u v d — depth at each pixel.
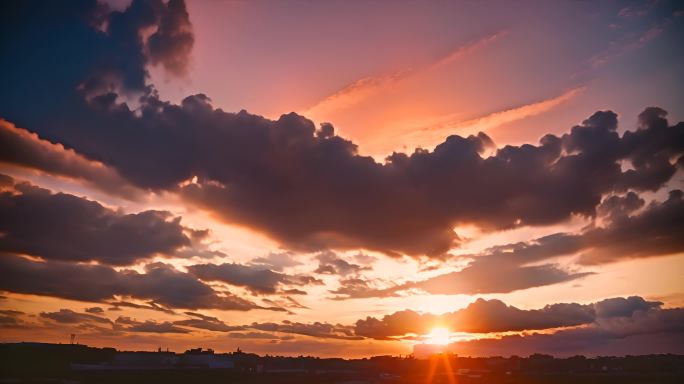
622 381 132.50
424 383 135.00
